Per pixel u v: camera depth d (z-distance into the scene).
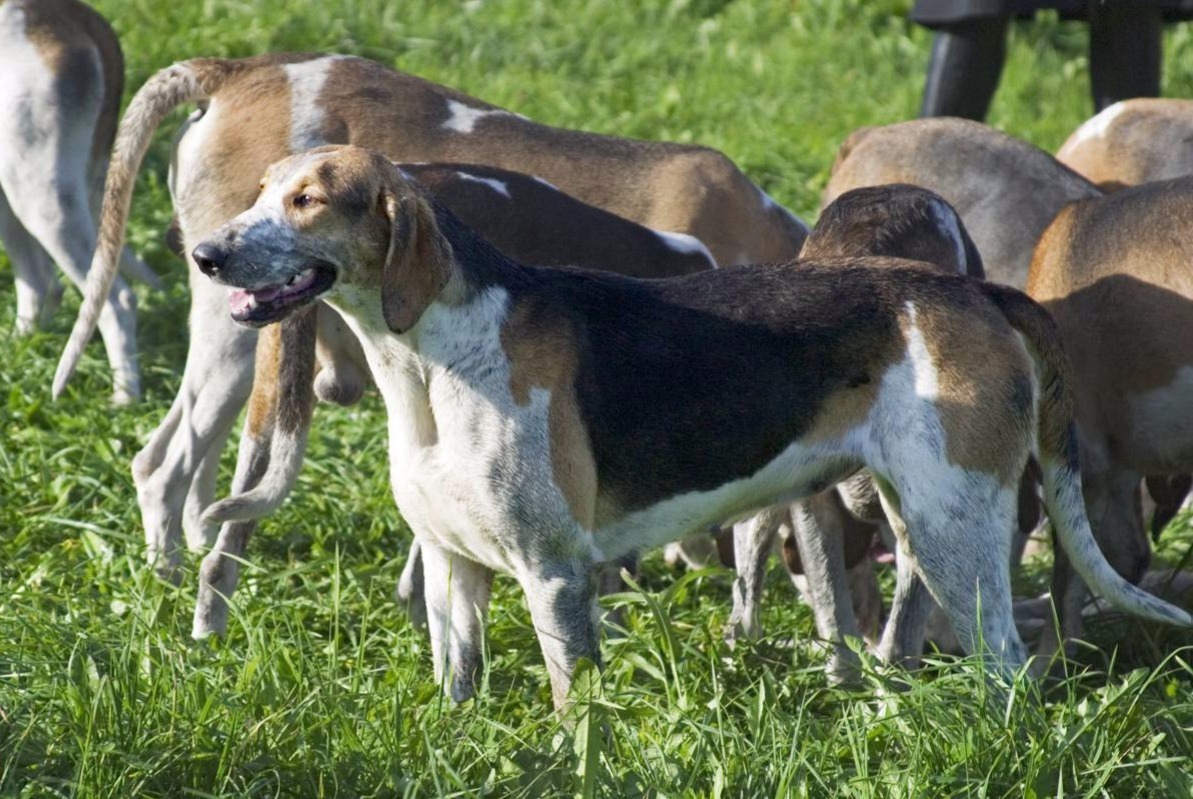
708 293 8.12
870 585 10.32
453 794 6.93
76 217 13.22
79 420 12.63
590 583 7.96
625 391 7.87
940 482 7.99
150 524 10.62
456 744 7.55
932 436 7.97
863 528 9.65
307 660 8.27
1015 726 7.56
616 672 8.42
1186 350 9.48
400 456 8.01
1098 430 9.95
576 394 7.79
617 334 7.91
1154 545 11.63
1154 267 9.62
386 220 7.52
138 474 10.96
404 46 22.02
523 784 7.27
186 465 10.55
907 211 9.77
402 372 7.80
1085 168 12.61
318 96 10.96
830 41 23.28
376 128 10.98
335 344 9.67
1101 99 14.62
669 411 7.91
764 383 7.98
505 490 7.71
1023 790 7.20
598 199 11.18
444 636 8.51
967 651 8.20
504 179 10.12
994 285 8.33
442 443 7.81
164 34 20.45
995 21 14.46
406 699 8.09
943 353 8.01
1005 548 8.17
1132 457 9.90
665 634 8.29
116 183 10.91
